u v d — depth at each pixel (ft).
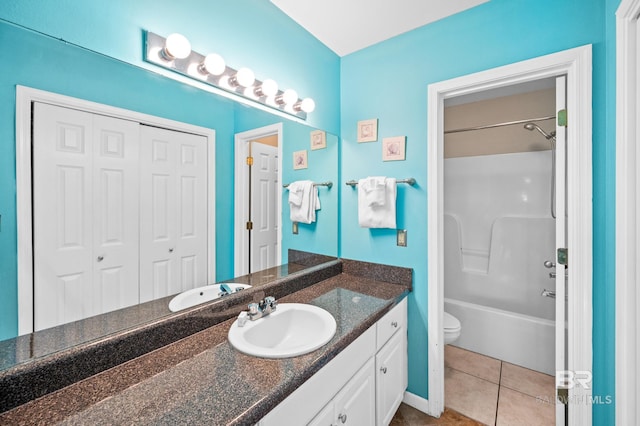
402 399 5.62
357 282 6.07
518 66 4.67
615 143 3.57
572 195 4.39
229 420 2.21
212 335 3.70
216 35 4.23
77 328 2.96
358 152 6.49
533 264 8.27
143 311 3.48
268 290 4.87
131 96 3.38
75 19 2.96
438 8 5.12
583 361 4.32
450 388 6.49
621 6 3.30
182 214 3.95
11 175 2.59
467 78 5.13
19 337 2.62
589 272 4.21
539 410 5.76
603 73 4.08
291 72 5.50
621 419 3.48
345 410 3.69
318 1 4.96
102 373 2.89
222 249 4.49
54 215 2.84
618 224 3.51
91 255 3.09
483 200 9.17
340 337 3.57
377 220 5.83
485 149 9.16
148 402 2.44
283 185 5.53
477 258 9.28
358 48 6.42
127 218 3.37
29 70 2.68
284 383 2.67
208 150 4.25
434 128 5.47
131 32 3.37
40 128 2.75
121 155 3.32
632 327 3.31
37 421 2.24
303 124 5.82
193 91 4.02
